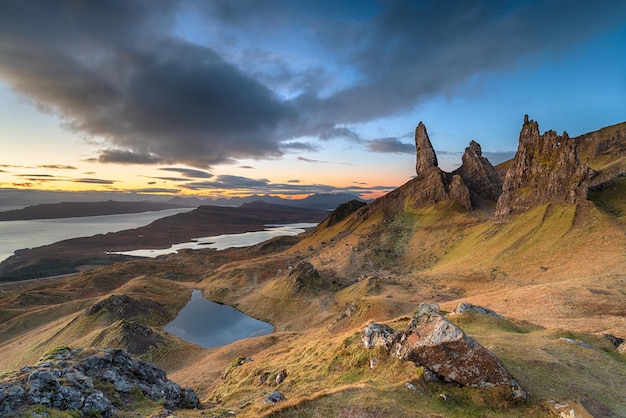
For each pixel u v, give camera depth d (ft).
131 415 91.45
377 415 78.28
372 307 373.61
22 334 524.11
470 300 333.62
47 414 77.71
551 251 469.16
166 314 583.58
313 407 84.43
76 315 522.88
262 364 183.42
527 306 257.55
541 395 87.04
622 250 382.22
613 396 89.56
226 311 634.43
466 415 79.51
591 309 224.12
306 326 508.94
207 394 197.98
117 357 118.32
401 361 101.96
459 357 92.12
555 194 604.49
